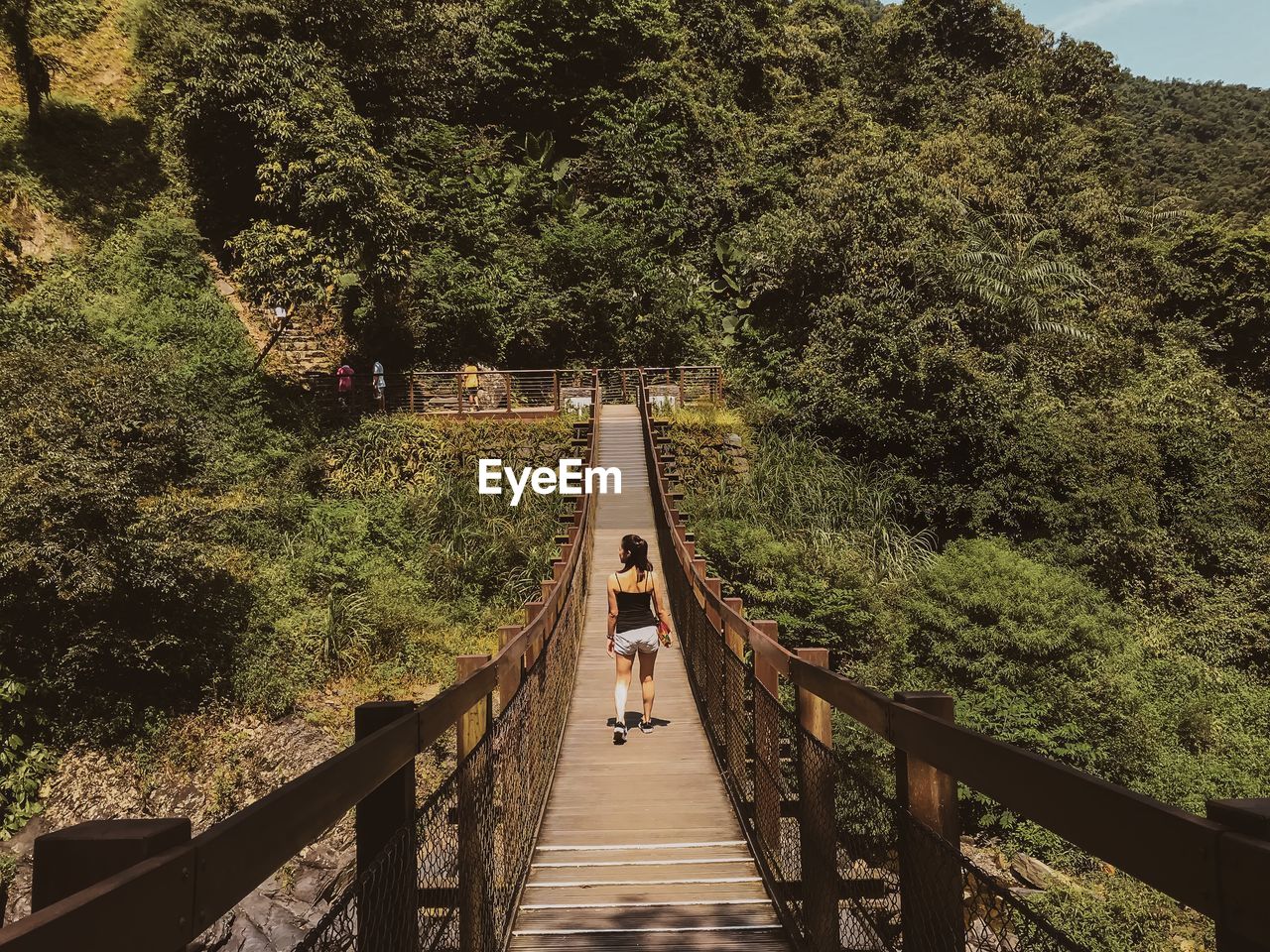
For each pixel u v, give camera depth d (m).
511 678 4.70
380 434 22.02
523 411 24.44
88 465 13.05
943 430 22.52
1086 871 10.77
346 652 15.51
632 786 6.41
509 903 4.21
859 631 15.05
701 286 34.19
